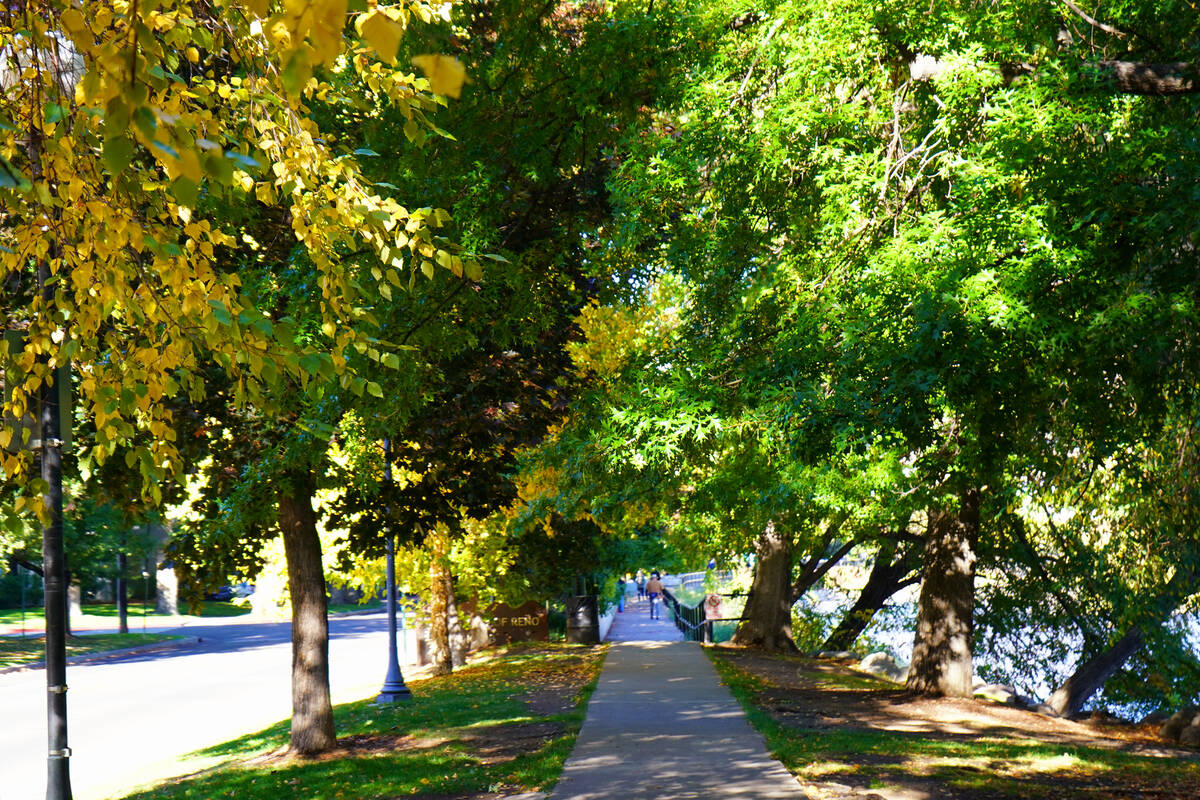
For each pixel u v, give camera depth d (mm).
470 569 23766
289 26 2129
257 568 15031
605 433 12117
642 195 10070
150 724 19734
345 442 12766
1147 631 18797
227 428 13023
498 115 11375
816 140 9148
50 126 4250
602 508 17672
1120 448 12062
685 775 10055
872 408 8109
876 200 8992
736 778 9867
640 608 62719
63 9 3137
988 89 8719
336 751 13109
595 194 13141
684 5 10422
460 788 10148
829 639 29047
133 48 2717
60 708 9062
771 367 9023
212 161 2734
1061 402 10891
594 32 10945
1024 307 7453
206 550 14109
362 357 9898
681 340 10977
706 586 34562
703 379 10266
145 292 4402
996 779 10102
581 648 27406
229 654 37938
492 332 12031
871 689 17750
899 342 7965
